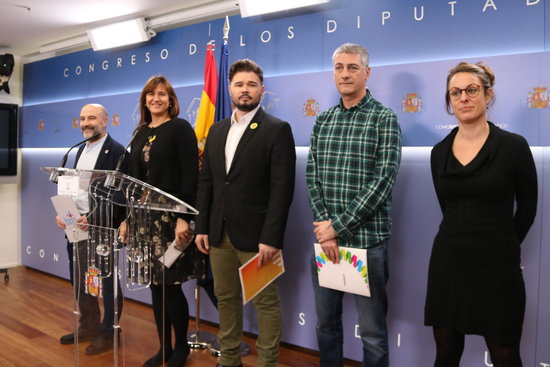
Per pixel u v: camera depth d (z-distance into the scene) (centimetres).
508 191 160
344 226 200
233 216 221
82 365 192
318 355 284
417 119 245
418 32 246
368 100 217
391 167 203
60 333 317
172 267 246
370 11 260
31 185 488
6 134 471
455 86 167
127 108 383
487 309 161
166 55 359
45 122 462
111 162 290
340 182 212
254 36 305
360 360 268
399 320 256
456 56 236
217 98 297
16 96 492
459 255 166
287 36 292
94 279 187
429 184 246
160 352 199
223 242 229
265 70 301
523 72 218
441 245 172
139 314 189
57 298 397
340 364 230
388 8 254
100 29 374
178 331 260
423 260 248
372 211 201
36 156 480
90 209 191
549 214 218
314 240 281
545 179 219
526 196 166
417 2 246
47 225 471
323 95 275
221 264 231
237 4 310
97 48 388
